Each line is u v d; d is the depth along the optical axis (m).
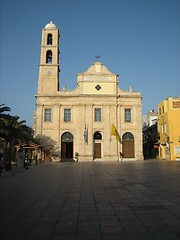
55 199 11.16
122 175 21.44
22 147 36.66
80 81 53.50
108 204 9.95
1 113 29.75
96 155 52.12
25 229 6.94
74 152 51.56
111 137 52.09
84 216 8.20
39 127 51.75
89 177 20.36
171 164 37.09
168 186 14.58
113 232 6.57
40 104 52.34
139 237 6.17
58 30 55.56
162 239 6.02
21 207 9.66
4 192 13.20
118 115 52.97
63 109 52.84
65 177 20.72
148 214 8.30
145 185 15.07
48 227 7.10
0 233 6.63
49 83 53.19
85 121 52.28
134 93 53.72
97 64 54.34
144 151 77.12
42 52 54.12
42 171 27.45
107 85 53.78
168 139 51.06
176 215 8.13
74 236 6.32
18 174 24.02
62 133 52.09
